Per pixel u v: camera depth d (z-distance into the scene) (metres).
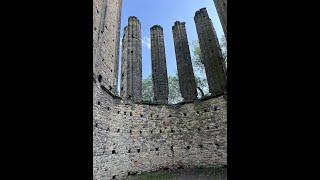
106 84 16.48
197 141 21.28
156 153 21.08
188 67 23.38
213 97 21.09
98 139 14.54
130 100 20.22
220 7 19.69
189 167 21.11
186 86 23.03
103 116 15.57
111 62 17.86
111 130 16.81
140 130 20.50
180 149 21.77
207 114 21.20
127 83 21.33
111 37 18.22
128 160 18.73
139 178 17.52
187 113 22.25
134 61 22.25
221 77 20.75
